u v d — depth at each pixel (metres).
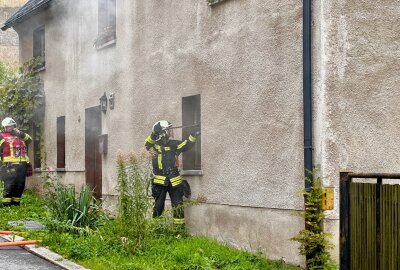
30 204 16.61
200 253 9.66
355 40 8.90
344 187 6.68
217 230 10.90
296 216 9.09
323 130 8.70
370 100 8.95
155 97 13.00
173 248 10.04
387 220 6.24
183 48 12.00
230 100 10.59
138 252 9.73
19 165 16.38
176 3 12.23
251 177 10.05
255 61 10.00
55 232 10.73
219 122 10.88
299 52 9.12
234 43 10.51
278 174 9.48
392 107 9.07
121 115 14.41
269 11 9.71
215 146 10.98
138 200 10.06
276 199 9.50
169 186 11.56
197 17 11.55
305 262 8.85
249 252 9.83
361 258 6.51
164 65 12.66
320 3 8.77
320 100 8.73
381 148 9.00
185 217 11.83
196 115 12.17
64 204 11.60
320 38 8.77
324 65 8.73
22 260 9.50
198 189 11.47
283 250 9.34
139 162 11.09
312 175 8.74
